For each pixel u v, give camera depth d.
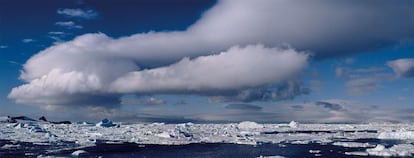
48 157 80.25
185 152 94.94
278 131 193.00
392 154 85.50
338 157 83.50
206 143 118.56
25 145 106.25
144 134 154.00
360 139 135.00
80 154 87.69
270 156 84.50
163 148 104.44
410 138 136.75
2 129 174.75
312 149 100.62
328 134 165.12
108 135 150.38
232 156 87.44
